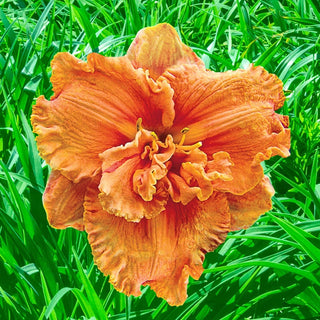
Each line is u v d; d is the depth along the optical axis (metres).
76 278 0.34
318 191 0.42
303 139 0.48
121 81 0.27
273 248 0.37
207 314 0.35
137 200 0.27
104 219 0.27
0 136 0.44
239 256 0.37
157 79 0.29
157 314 0.34
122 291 0.27
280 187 0.48
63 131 0.26
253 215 0.29
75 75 0.27
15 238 0.34
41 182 0.36
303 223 0.36
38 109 0.26
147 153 0.28
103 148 0.27
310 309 0.37
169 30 0.29
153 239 0.28
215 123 0.29
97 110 0.27
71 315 0.33
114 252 0.27
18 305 0.32
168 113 0.28
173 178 0.28
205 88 0.29
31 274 0.34
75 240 0.37
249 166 0.28
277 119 0.29
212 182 0.28
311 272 0.35
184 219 0.28
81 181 0.27
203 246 0.28
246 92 0.29
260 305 0.36
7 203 0.39
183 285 0.28
